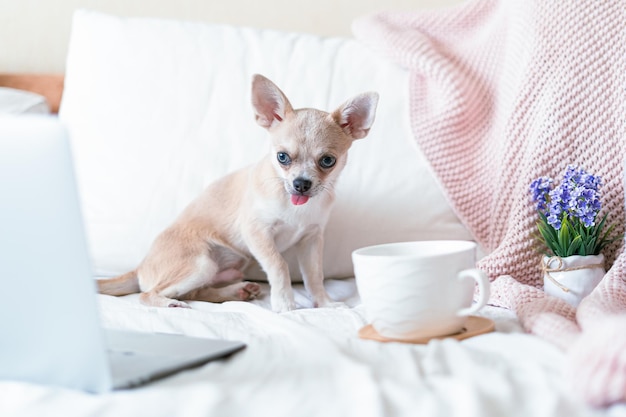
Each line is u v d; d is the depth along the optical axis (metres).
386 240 2.02
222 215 1.95
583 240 1.60
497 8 2.20
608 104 1.78
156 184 2.05
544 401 0.85
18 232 0.91
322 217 1.89
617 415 0.81
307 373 0.97
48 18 2.56
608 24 1.82
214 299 1.90
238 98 2.11
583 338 0.94
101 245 2.04
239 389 0.91
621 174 1.74
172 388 0.92
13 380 0.97
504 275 1.67
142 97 2.12
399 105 2.09
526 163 1.83
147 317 1.44
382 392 0.88
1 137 0.89
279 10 2.57
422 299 1.15
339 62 2.15
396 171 2.04
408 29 2.21
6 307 0.93
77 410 0.86
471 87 2.07
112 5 2.56
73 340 0.92
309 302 1.88
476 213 1.99
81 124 2.12
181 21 2.23
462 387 0.86
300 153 1.77
